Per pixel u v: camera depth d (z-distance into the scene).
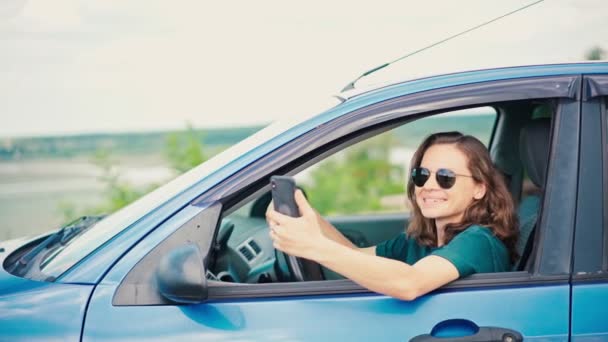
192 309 2.01
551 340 2.01
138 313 2.00
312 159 2.12
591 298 2.03
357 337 1.99
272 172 2.11
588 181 2.08
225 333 1.98
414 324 2.00
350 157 7.46
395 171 7.45
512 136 2.90
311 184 7.35
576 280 2.05
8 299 2.08
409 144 7.38
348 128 2.13
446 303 2.03
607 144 2.11
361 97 2.19
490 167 2.29
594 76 2.15
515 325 2.01
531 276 2.06
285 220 1.95
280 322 2.00
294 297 2.04
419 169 2.29
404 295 1.99
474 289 2.05
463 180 2.27
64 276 2.11
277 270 2.39
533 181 2.46
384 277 1.97
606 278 2.05
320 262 1.95
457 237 2.20
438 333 2.01
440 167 2.27
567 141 2.11
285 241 1.95
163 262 1.95
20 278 2.22
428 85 2.19
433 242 2.43
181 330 1.98
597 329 2.01
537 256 2.07
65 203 6.86
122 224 2.20
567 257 2.05
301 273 2.30
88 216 2.94
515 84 2.16
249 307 2.02
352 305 2.03
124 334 1.98
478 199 2.29
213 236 2.07
